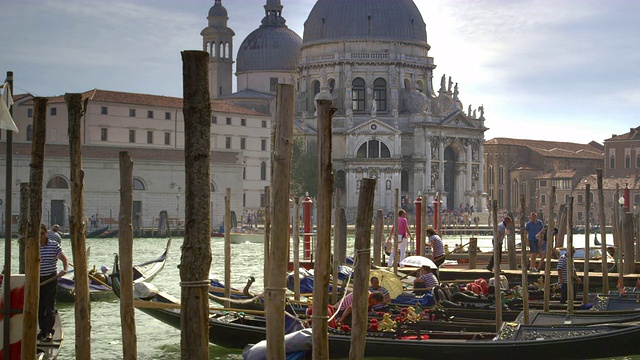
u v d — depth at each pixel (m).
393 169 134.62
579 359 21.39
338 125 139.50
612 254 42.84
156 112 116.25
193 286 13.48
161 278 45.56
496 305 23.52
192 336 13.49
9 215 16.45
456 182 142.50
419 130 137.25
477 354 21.31
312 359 16.38
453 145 141.12
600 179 32.88
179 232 94.88
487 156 170.50
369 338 21.73
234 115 126.00
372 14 143.88
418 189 136.88
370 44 143.25
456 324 23.80
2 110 16.06
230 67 158.00
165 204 102.44
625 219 37.88
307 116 140.12
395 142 135.50
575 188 161.00
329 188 15.12
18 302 17.25
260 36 154.25
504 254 48.66
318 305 15.30
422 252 40.84
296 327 21.98
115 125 112.69
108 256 62.97
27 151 93.44
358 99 142.88
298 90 151.25
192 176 13.38
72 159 16.38
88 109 110.50
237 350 24.38
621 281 32.84
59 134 112.81
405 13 145.50
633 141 165.75
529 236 38.44
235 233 89.94
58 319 22.59
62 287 34.81
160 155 102.00
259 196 128.88
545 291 26.73
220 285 32.47
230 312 25.83
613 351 21.36
